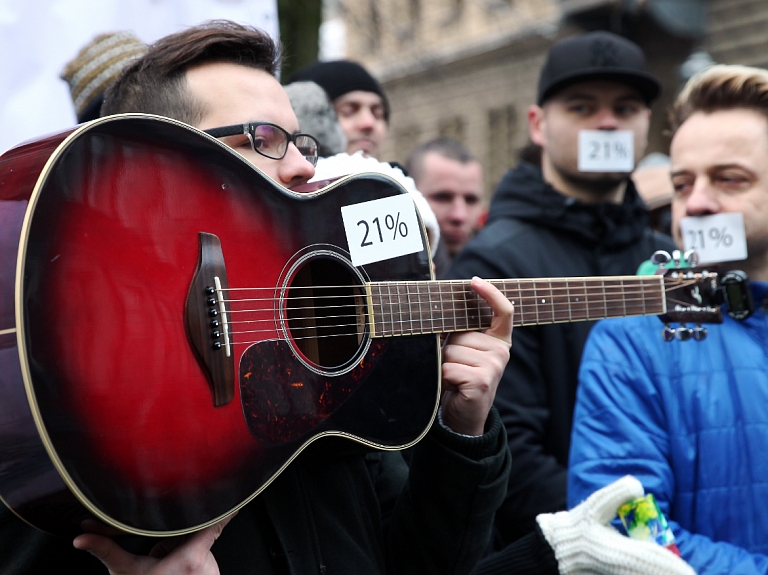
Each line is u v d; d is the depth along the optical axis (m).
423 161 4.27
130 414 1.19
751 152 2.13
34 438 1.11
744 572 1.85
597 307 1.98
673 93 12.62
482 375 1.62
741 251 2.13
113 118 1.26
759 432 1.99
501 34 16.92
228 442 1.30
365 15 14.73
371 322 1.56
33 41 2.65
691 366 2.05
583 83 3.02
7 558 1.31
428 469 1.61
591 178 3.05
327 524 1.50
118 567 1.23
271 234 1.43
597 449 2.01
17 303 1.10
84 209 1.20
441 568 1.63
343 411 1.48
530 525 2.46
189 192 1.33
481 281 1.67
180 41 1.59
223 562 1.38
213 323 1.30
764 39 12.05
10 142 2.63
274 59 1.66
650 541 1.80
